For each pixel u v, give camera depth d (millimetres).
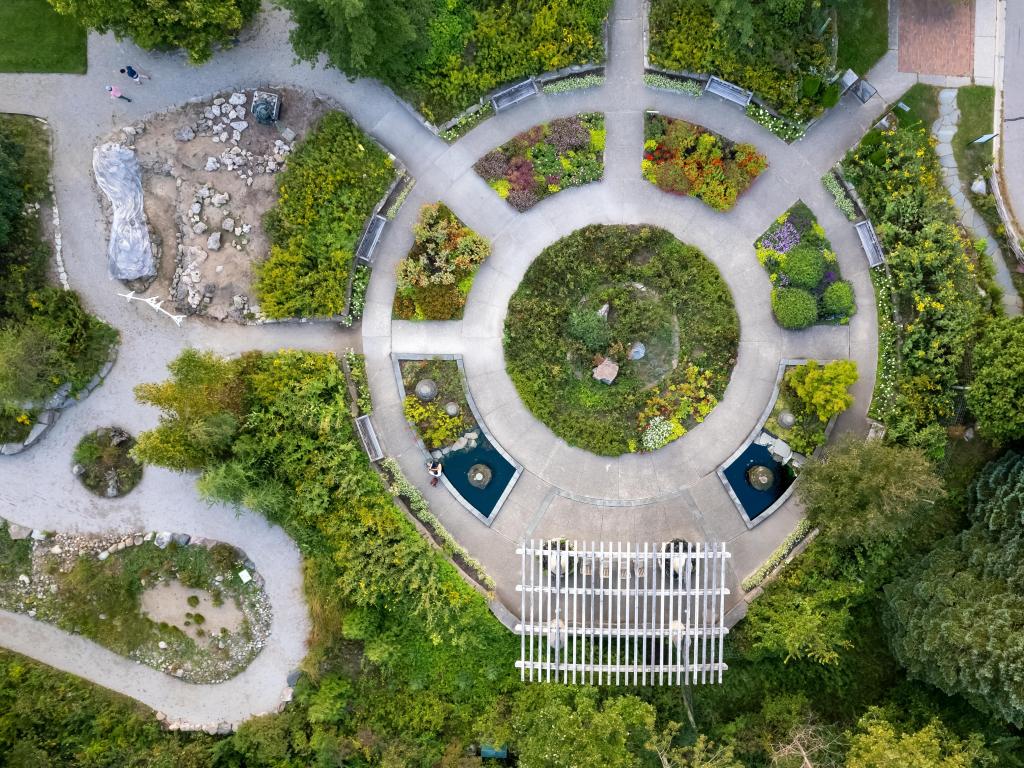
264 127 29000
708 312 29219
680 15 28375
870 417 29156
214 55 29094
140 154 29000
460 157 29516
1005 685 23188
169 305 29297
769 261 29234
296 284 28391
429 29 28000
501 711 28328
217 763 28719
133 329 29375
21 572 29328
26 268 28562
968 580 25141
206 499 28844
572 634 28750
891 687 28609
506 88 28922
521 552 27391
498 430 29625
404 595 28406
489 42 28297
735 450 29484
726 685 28984
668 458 29500
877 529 25766
